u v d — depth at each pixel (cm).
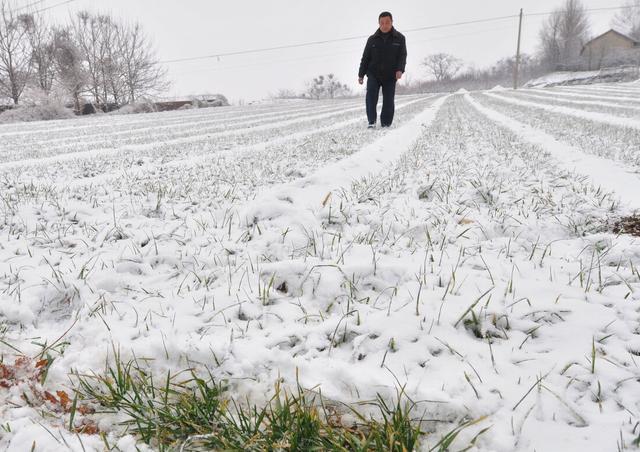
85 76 3456
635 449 121
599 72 5231
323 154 609
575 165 511
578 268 235
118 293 224
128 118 2078
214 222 325
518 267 238
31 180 470
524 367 159
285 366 163
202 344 172
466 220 308
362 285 226
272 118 1684
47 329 196
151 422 138
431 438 133
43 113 2469
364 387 151
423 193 380
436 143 725
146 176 491
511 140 751
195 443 132
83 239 290
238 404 150
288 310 207
